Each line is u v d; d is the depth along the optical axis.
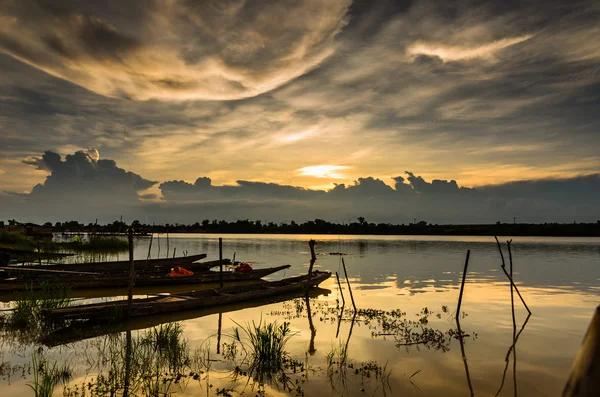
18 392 7.64
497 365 9.21
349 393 7.62
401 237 128.75
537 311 15.05
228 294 16.88
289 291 19.12
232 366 9.06
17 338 11.31
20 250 33.72
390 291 19.84
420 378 8.38
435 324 12.98
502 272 27.64
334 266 32.25
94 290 20.44
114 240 47.31
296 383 8.10
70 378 8.34
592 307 15.83
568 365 9.25
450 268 30.27
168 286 21.95
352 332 11.98
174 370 8.80
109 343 10.84
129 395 7.51
